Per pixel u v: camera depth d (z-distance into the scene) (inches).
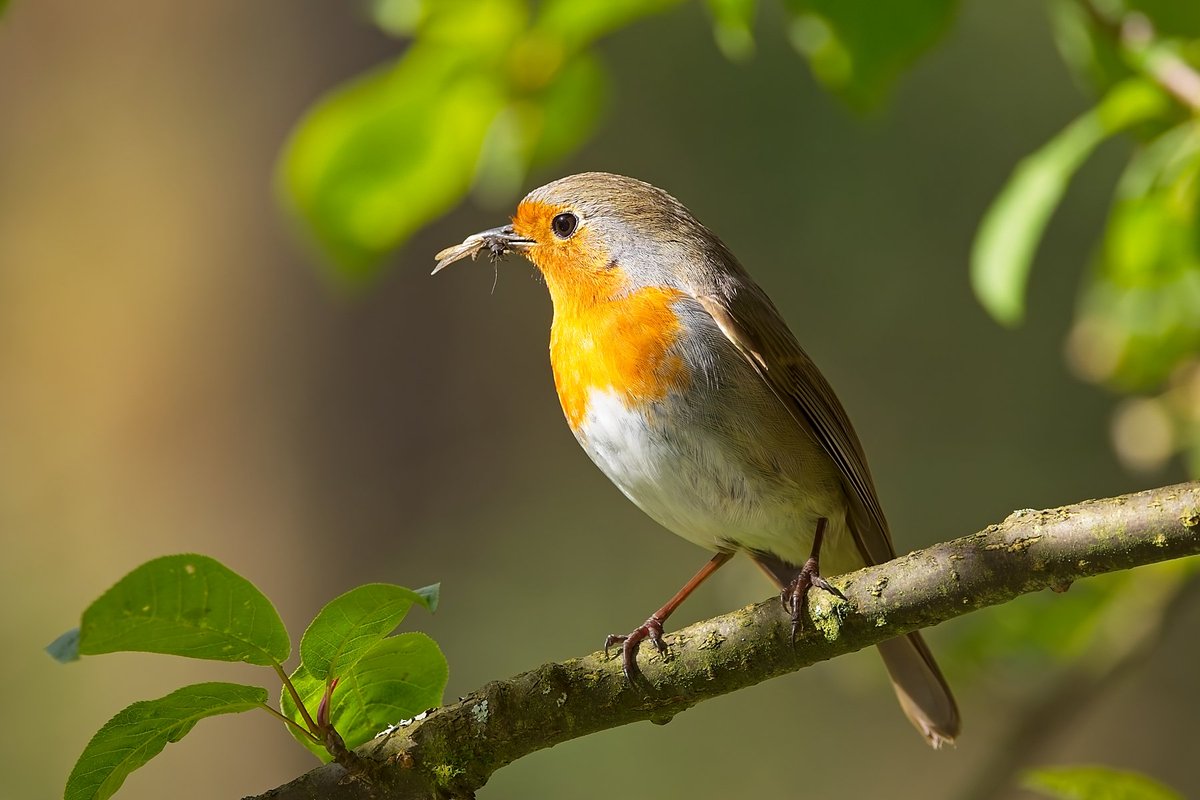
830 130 563.8
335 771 172.7
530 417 577.9
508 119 244.1
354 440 564.7
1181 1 222.2
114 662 543.5
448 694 544.1
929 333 559.8
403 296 570.3
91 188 591.8
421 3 227.6
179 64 589.6
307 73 576.7
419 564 560.1
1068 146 210.4
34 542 569.0
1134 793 169.3
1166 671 531.2
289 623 554.3
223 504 563.2
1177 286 255.3
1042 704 275.0
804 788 541.0
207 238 581.0
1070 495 543.5
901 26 220.4
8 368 584.1
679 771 536.7
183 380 572.7
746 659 172.2
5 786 529.3
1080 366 270.1
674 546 563.8
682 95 573.0
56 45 600.7
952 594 162.1
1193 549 150.1
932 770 535.2
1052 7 236.1
